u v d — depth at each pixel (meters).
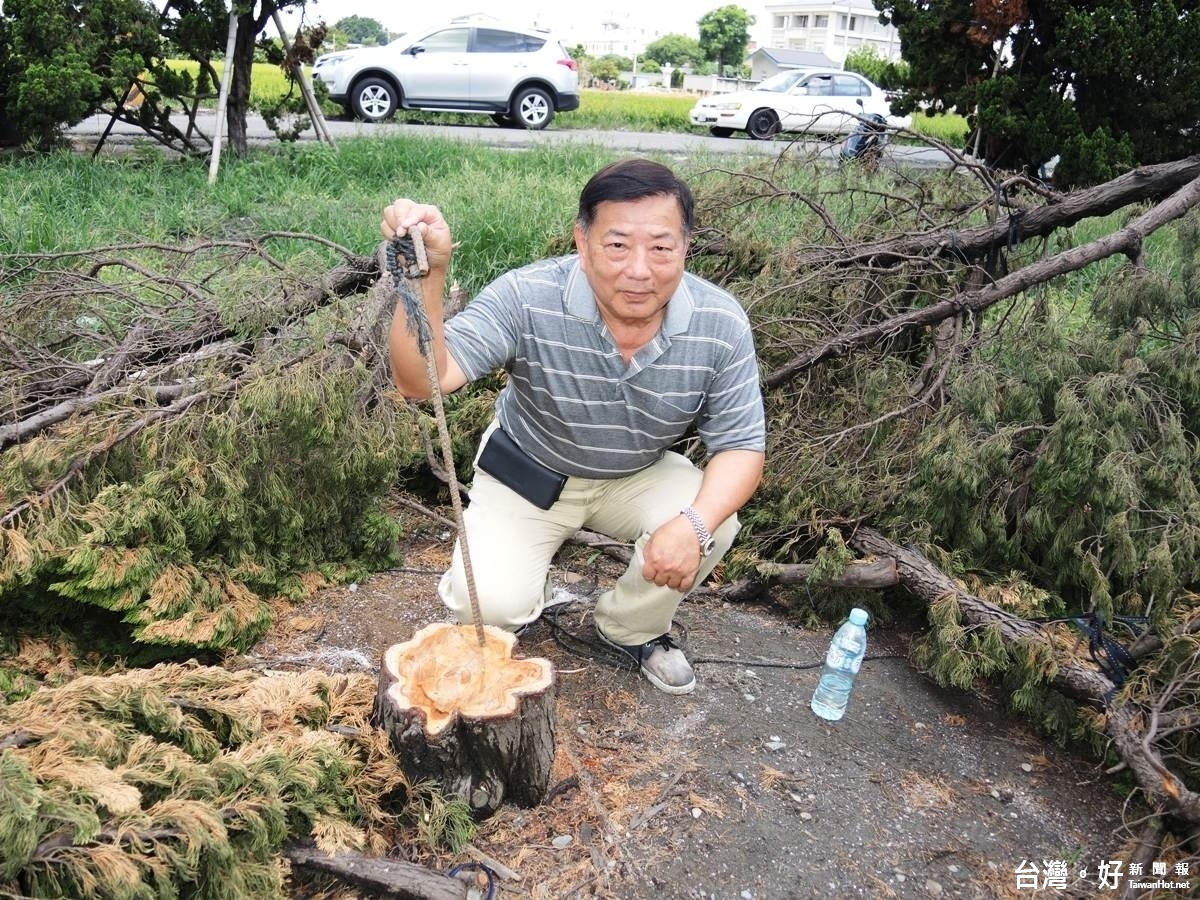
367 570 3.46
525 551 2.61
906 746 2.73
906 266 4.13
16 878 1.66
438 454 4.02
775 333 4.09
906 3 9.16
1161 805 2.30
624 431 2.46
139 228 6.30
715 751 2.62
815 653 3.18
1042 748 2.78
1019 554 3.31
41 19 7.98
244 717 2.18
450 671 2.27
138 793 1.72
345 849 1.99
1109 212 4.12
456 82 15.41
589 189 2.19
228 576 3.03
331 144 9.45
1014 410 3.40
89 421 2.99
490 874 2.17
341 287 3.80
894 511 3.50
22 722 1.94
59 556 2.68
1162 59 7.98
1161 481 2.99
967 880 2.27
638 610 2.71
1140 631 2.94
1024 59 8.83
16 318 3.65
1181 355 3.20
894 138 4.72
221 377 3.12
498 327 2.34
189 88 9.06
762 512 3.66
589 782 2.45
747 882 2.21
